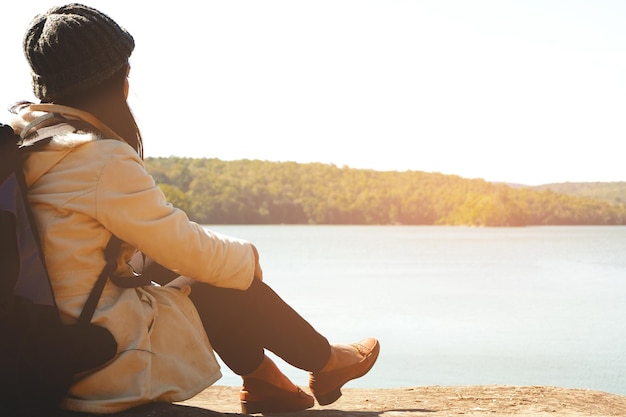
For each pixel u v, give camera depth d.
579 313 18.06
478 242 98.19
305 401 2.90
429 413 3.23
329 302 20.42
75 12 2.10
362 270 38.34
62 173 2.01
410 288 26.20
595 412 3.86
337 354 2.71
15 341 1.86
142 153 2.22
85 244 2.00
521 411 3.75
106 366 2.01
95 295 2.00
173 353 2.15
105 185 2.00
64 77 2.07
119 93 2.15
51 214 1.99
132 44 2.16
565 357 11.02
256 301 2.46
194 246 2.09
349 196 192.62
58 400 1.94
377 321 15.83
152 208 2.03
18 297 1.87
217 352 2.57
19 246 1.89
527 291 25.62
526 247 82.69
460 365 10.19
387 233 146.88
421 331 14.24
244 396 2.80
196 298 2.39
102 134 2.09
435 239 110.31
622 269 41.84
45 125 2.09
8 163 1.93
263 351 2.73
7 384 1.85
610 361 10.62
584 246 87.31
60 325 1.92
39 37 2.08
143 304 2.11
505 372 9.61
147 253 2.07
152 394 2.05
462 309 18.67
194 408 2.16
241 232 140.50
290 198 181.00
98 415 1.98
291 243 87.19
